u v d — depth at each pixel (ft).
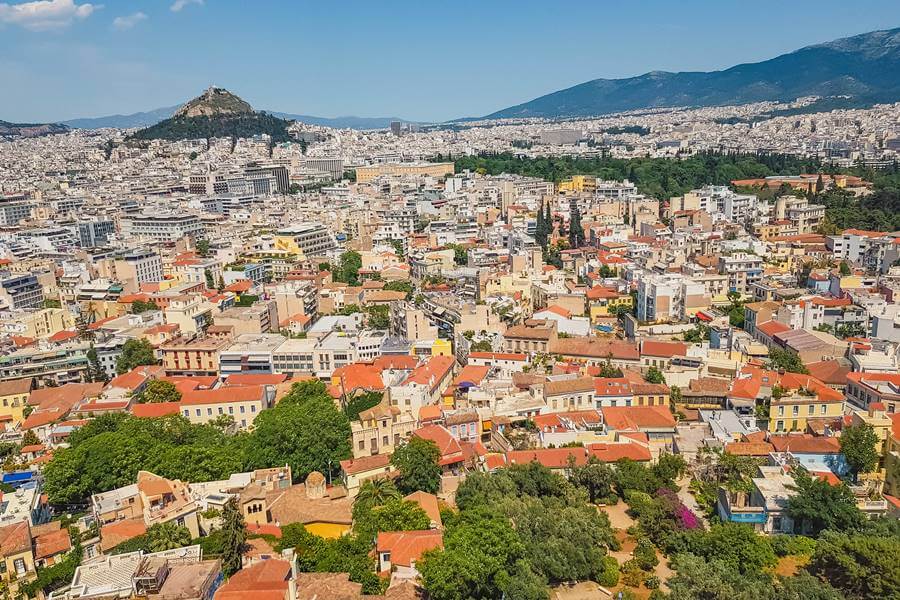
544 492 513.45
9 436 647.56
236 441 590.14
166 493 446.19
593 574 431.43
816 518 455.22
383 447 573.74
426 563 384.88
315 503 466.29
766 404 627.46
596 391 655.35
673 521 471.62
